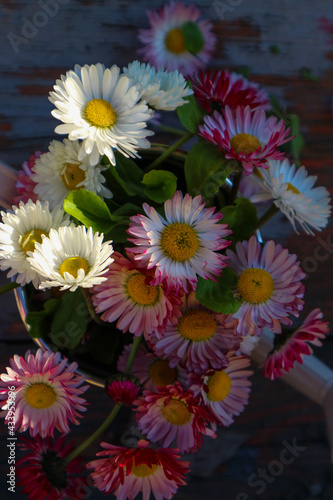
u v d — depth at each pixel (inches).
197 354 13.6
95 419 19.3
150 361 14.4
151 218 12.7
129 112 12.9
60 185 13.6
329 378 16.6
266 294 13.5
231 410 14.7
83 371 14.7
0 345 19.2
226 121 13.6
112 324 14.8
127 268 12.9
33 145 19.9
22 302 14.6
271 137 13.0
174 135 19.9
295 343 13.8
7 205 14.6
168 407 13.8
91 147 12.7
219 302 13.2
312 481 19.9
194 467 19.6
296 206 13.9
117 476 13.9
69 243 12.4
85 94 12.8
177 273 12.7
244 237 14.2
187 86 13.7
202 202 13.6
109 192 13.6
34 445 14.9
